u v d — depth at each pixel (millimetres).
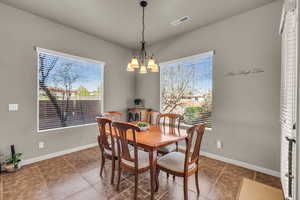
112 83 4000
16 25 2479
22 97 2562
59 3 2344
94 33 3412
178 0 2238
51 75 2947
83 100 3455
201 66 3150
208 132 2990
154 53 3990
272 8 2260
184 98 3436
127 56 4363
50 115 2941
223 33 2771
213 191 1902
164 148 2371
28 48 2609
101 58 3727
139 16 2695
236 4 2328
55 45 2924
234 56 2643
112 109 4012
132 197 1764
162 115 2920
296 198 1142
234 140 2658
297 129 1128
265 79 2332
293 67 1359
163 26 3051
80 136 3367
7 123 2418
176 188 1963
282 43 2018
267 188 1956
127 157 1764
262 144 2371
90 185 1998
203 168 2521
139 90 4434
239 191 1899
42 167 2502
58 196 1771
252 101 2461
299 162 1105
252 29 2447
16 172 2324
